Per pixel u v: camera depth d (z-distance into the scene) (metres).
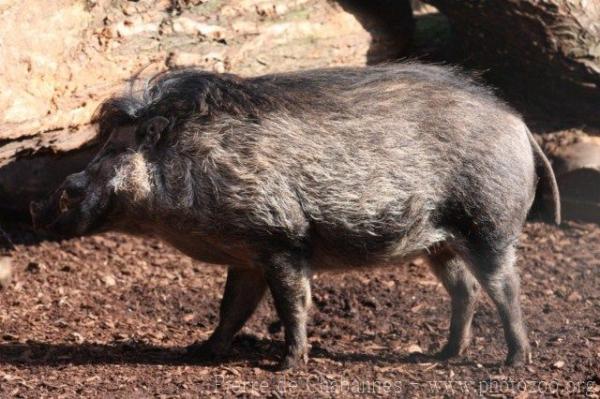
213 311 24.83
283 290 19.59
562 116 30.33
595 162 28.61
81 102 22.98
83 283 26.34
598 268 26.73
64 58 22.97
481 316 23.83
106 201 19.58
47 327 23.02
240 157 19.19
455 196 19.66
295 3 27.64
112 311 24.52
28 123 21.89
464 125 19.72
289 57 27.33
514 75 30.17
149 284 26.39
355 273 26.77
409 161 19.50
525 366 19.80
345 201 19.36
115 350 21.41
